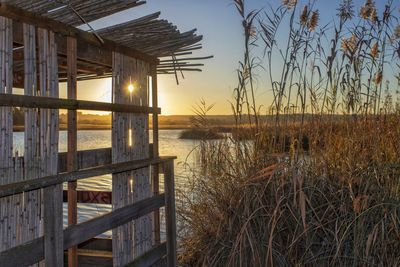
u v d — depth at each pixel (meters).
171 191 3.77
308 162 3.72
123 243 3.12
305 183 3.51
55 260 2.33
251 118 4.15
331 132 4.07
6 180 2.10
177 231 4.37
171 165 3.77
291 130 4.04
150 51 3.40
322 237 3.46
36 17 2.27
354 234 3.16
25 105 2.16
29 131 2.25
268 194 3.63
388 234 3.27
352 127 4.09
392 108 4.24
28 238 2.23
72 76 2.56
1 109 2.07
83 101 2.64
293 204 3.34
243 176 3.90
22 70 3.38
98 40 2.81
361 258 3.11
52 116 2.41
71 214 2.55
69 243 2.46
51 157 2.39
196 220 4.18
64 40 2.53
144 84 3.49
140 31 2.89
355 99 4.09
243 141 4.12
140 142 3.44
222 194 3.95
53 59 2.42
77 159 2.65
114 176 3.03
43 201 2.32
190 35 3.22
